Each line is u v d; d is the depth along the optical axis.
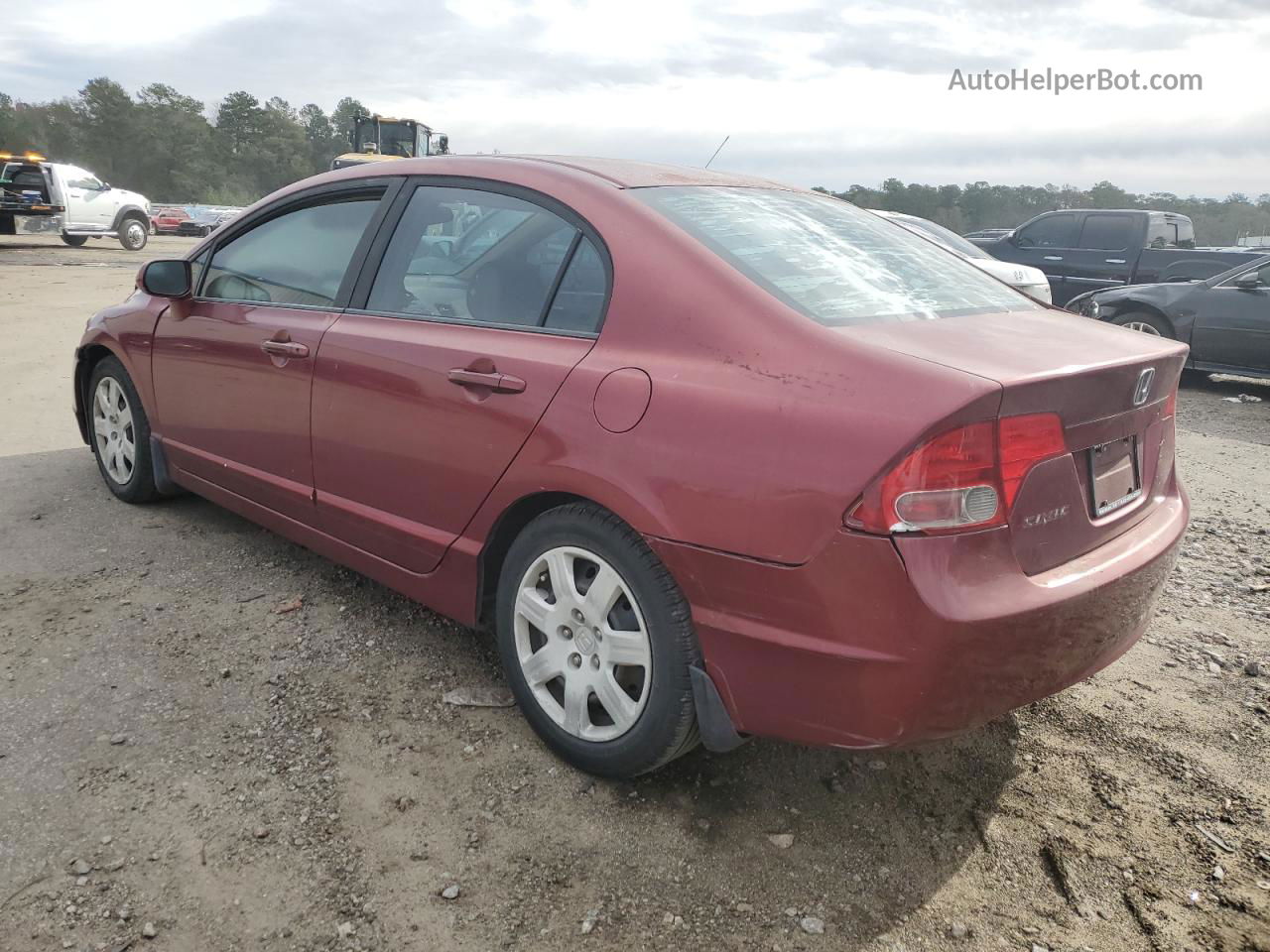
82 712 2.69
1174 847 2.32
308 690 2.87
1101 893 2.16
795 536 1.96
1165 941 2.03
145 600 3.42
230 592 3.51
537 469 2.42
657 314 2.32
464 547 2.71
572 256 2.58
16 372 7.53
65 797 2.32
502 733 2.71
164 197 121.62
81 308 11.70
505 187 2.83
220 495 3.79
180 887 2.07
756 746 2.70
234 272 3.67
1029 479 1.98
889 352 2.00
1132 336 2.57
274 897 2.05
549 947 1.96
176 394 3.85
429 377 2.72
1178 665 3.25
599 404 2.30
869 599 1.89
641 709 2.32
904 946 2.00
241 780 2.43
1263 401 8.92
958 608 1.86
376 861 2.18
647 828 2.33
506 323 2.66
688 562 2.12
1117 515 2.30
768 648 2.05
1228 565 4.21
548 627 2.53
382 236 3.11
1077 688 3.08
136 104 121.62
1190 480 5.76
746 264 2.36
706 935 2.01
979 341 2.19
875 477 1.87
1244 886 2.19
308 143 140.62
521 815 2.36
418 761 2.56
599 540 2.34
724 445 2.07
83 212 22.14
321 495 3.20
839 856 2.27
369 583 3.64
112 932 1.93
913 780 2.57
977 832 2.37
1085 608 2.07
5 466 4.94
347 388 2.99
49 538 3.94
